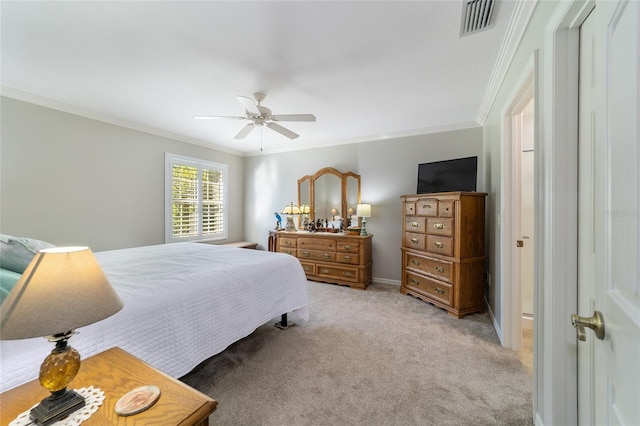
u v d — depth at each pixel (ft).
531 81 5.21
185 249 9.59
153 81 8.03
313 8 5.10
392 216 13.78
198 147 15.33
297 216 16.63
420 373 6.18
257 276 7.05
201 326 5.38
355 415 4.93
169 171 13.71
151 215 12.93
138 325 4.36
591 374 3.39
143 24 5.54
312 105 9.91
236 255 8.57
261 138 14.69
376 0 4.91
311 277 14.25
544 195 4.31
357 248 12.91
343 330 8.37
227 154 17.19
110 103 9.73
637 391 1.65
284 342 7.62
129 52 6.55
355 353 7.04
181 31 5.77
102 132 11.05
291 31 5.77
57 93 8.91
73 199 10.21
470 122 11.79
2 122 8.55
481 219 9.66
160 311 4.72
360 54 6.65
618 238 1.90
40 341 3.51
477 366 6.46
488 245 10.06
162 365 4.63
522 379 5.97
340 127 12.68
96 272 2.73
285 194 16.97
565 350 3.76
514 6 5.03
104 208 11.15
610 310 2.04
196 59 6.86
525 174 8.52
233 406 5.15
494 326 8.57
